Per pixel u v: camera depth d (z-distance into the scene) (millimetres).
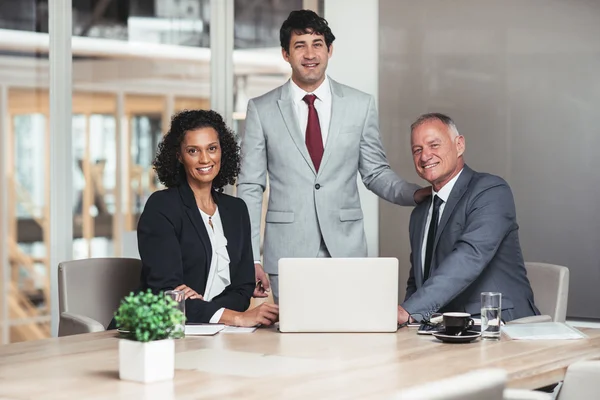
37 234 6363
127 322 2775
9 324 6375
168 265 4145
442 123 4473
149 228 4227
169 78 6863
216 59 7062
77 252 6469
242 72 7121
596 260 6004
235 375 2832
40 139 6328
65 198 6375
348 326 3707
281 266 3717
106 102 6566
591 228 6012
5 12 6184
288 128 5422
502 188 4418
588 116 6020
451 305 4418
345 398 2498
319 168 5402
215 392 2594
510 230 4453
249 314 3889
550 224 6148
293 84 5469
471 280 4191
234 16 7098
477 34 6391
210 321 3924
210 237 4309
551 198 6141
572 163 6070
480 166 6398
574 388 2834
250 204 5469
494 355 3170
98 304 4664
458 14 6453
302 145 5410
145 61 6754
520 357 3135
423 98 6602
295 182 5426
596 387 2799
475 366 2969
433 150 4426
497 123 6328
